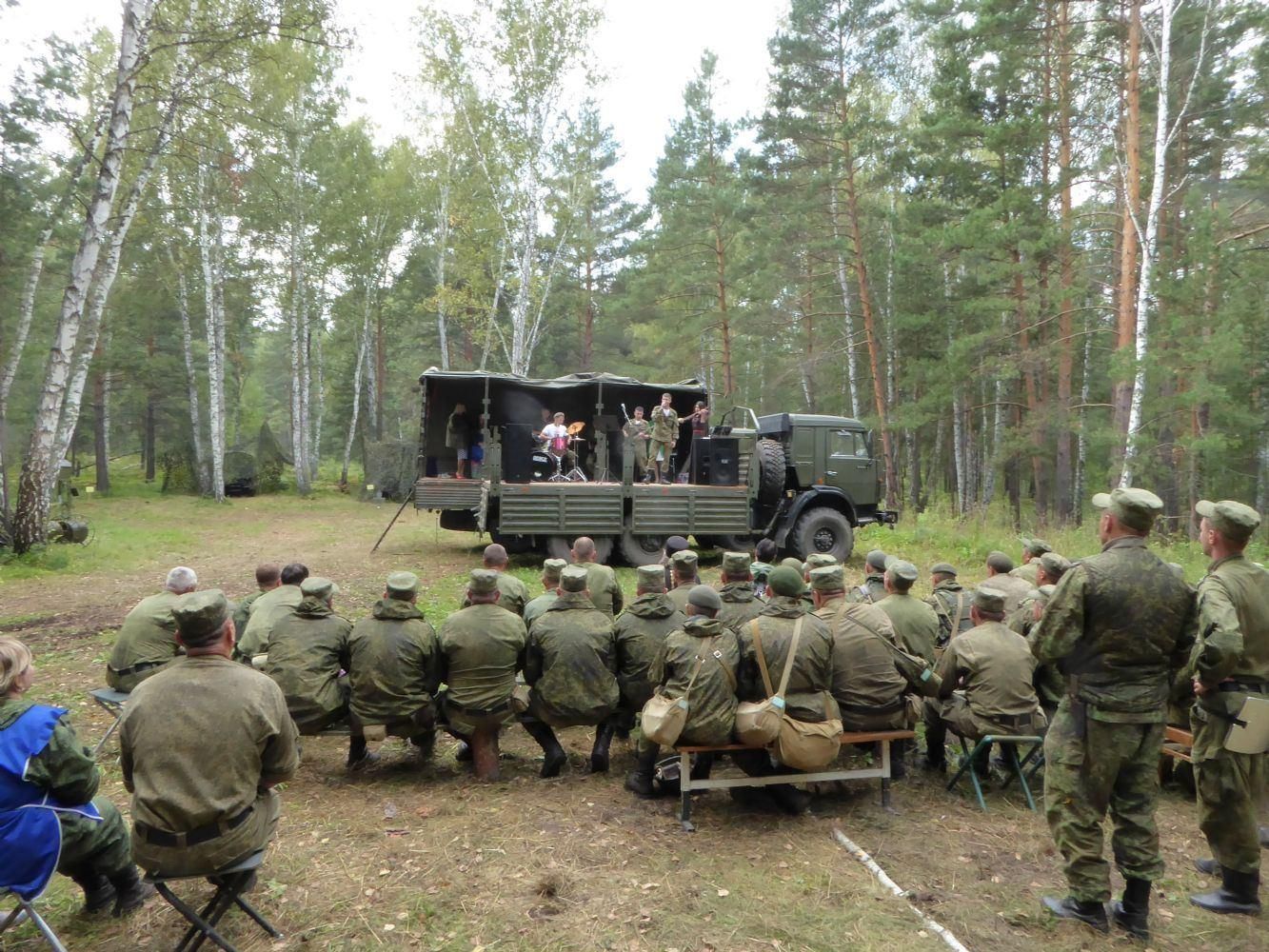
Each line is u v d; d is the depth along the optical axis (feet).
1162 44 44.68
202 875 9.11
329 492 95.45
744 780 13.42
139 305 90.07
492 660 15.30
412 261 102.42
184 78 45.37
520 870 11.80
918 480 87.97
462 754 17.01
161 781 8.95
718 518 39.32
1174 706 15.08
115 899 10.81
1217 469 57.16
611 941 10.08
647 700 15.33
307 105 79.25
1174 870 12.80
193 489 91.76
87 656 23.36
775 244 71.15
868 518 44.45
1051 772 11.09
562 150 68.95
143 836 8.98
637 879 11.62
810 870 12.06
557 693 15.02
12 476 85.46
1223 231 50.47
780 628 13.53
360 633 15.15
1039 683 16.10
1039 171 62.39
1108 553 10.84
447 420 47.55
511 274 74.18
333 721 15.26
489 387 46.09
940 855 12.78
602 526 37.78
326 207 84.69
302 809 13.99
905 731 14.49
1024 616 16.87
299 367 90.02
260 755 9.47
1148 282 45.16
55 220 54.60
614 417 48.96
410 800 14.56
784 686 13.23
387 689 14.84
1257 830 11.30
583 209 76.33
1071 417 60.23
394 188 88.63
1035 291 60.08
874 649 14.62
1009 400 79.87
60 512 62.44
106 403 98.07
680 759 14.40
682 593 17.16
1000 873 12.29
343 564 40.01
